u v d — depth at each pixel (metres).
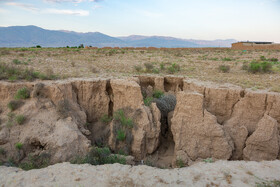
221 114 10.42
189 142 9.59
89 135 11.22
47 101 10.56
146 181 5.41
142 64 20.98
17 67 15.04
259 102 9.35
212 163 6.33
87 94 12.11
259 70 16.56
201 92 11.00
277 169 5.82
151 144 10.56
